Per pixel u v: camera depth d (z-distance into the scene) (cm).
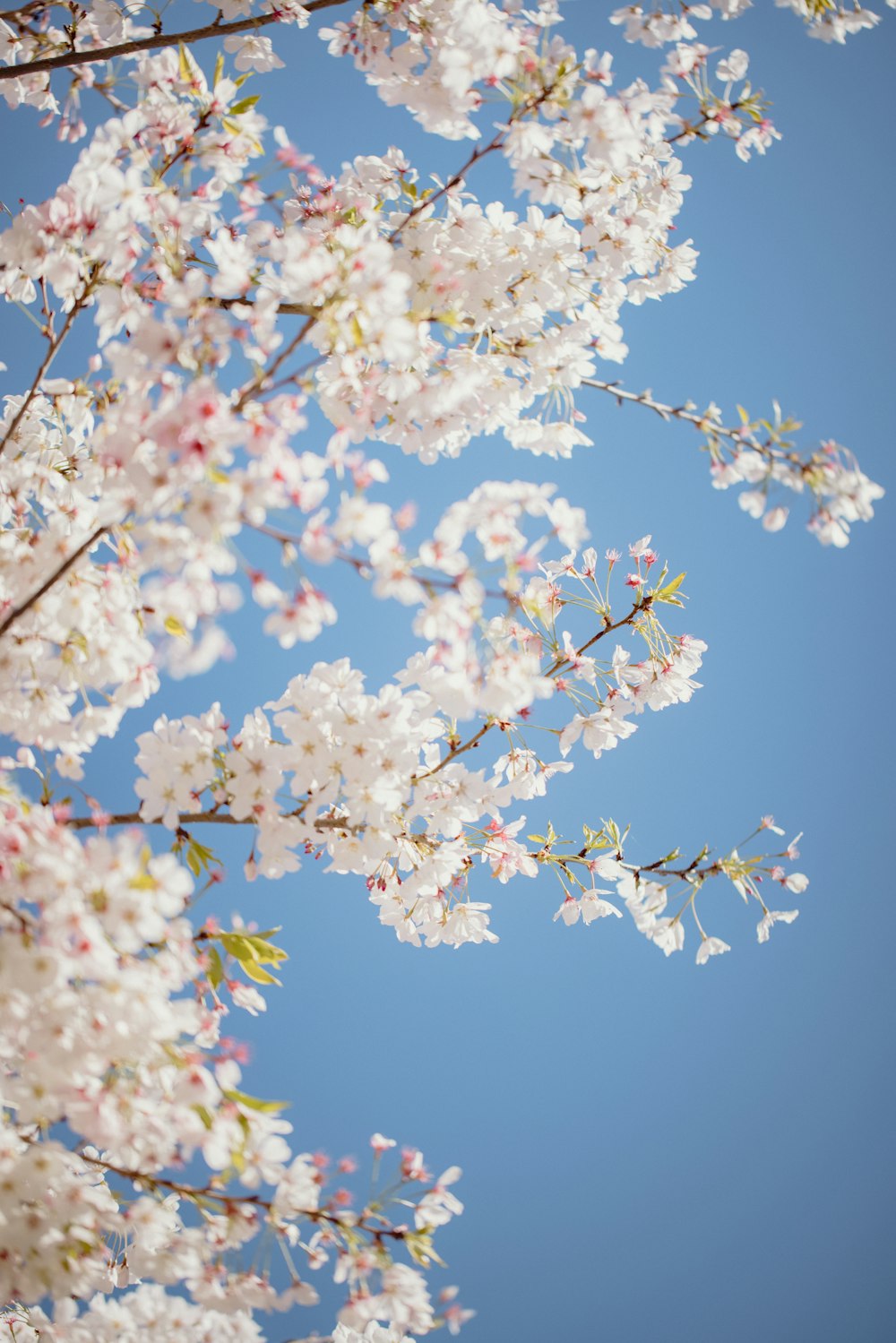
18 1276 163
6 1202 163
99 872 160
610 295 178
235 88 171
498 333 175
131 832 161
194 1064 162
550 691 165
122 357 161
